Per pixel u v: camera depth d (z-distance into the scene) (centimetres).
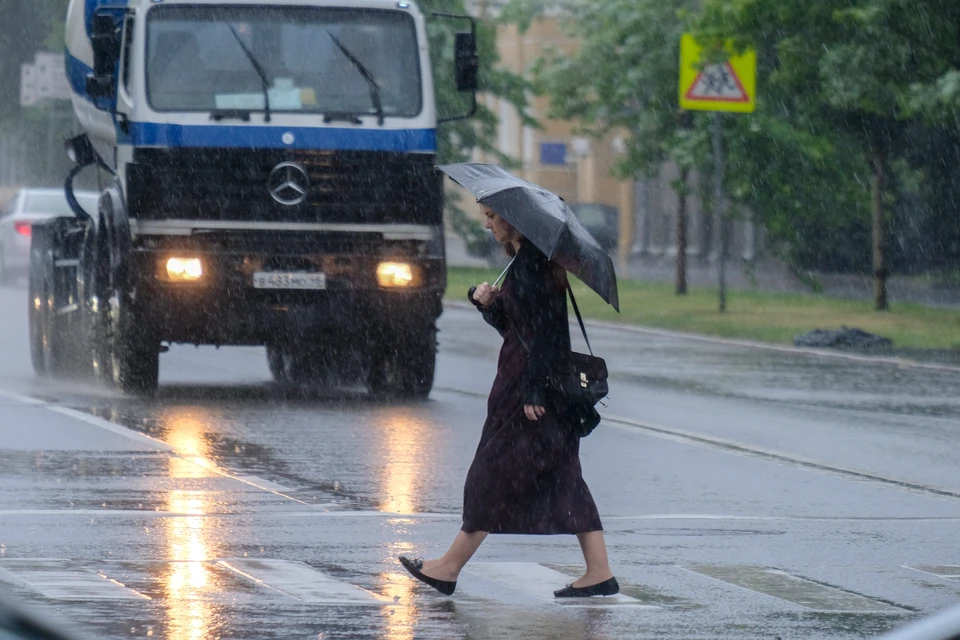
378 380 4428
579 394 1991
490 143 11381
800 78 6488
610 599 2038
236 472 2998
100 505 2616
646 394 4466
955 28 5875
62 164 13375
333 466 3095
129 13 4141
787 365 5331
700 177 8200
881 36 5966
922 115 6072
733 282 10306
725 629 1889
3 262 9450
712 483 3003
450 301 8419
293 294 4072
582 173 16075
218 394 4419
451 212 12025
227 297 4044
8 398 4206
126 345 4166
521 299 1995
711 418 3962
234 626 1847
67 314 4747
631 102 9056
